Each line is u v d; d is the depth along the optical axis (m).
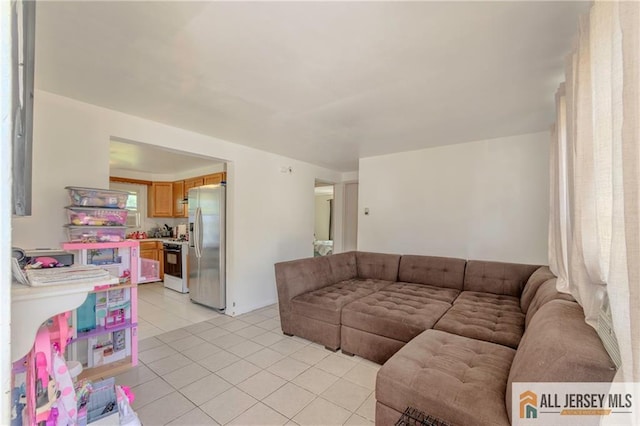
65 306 0.79
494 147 3.43
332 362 2.47
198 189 4.16
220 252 3.79
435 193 3.86
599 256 1.09
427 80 1.99
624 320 0.77
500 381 1.41
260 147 3.86
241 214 3.74
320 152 4.16
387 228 4.28
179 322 3.42
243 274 3.77
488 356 1.66
